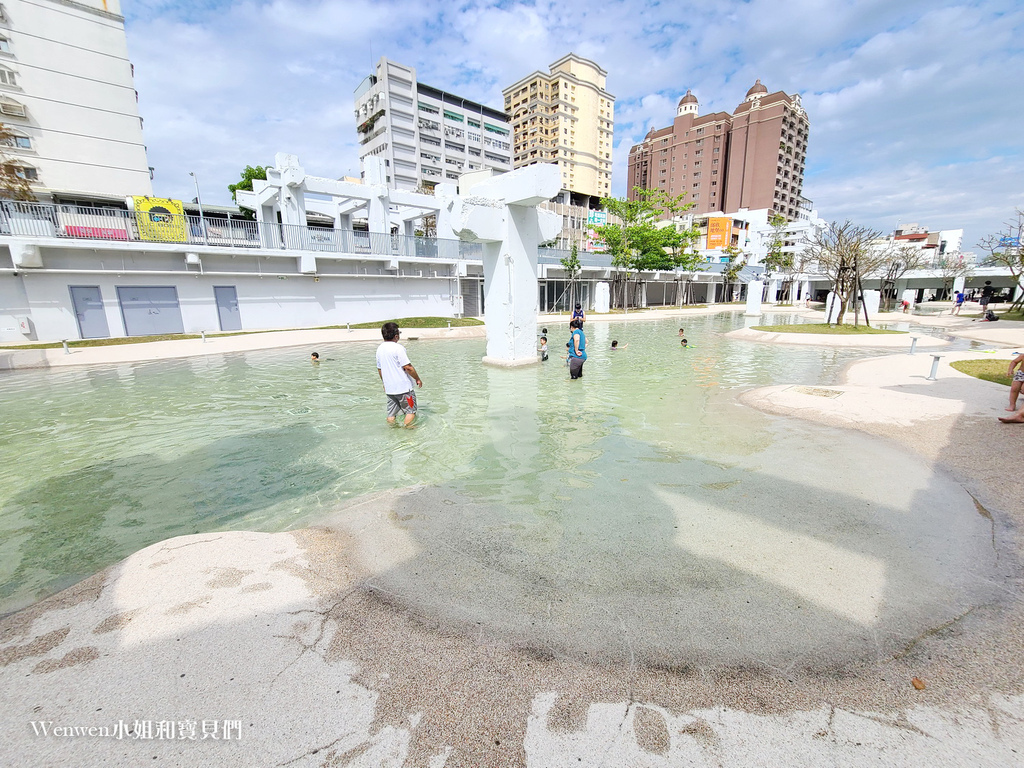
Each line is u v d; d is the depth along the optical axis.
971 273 38.50
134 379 10.61
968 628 2.32
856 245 19.69
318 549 3.11
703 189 89.25
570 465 4.88
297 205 23.06
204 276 20.28
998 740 1.68
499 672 2.01
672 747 1.66
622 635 2.27
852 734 1.71
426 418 6.93
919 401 7.09
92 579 2.67
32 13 31.09
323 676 1.95
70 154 32.94
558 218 12.49
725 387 9.09
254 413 7.37
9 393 9.17
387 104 67.44
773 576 2.80
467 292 30.55
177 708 1.77
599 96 91.62
